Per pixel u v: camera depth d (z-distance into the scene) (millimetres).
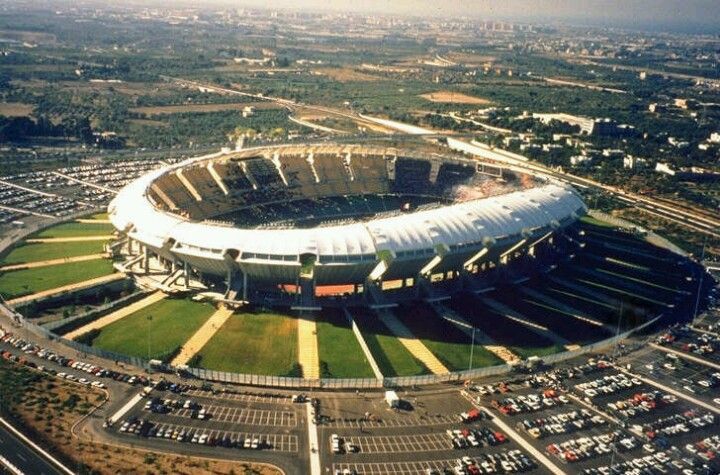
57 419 189500
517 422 199875
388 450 184125
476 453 184875
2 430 183125
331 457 179875
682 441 194875
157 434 185500
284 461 177375
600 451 188250
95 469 169625
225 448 181375
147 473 169375
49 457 173500
